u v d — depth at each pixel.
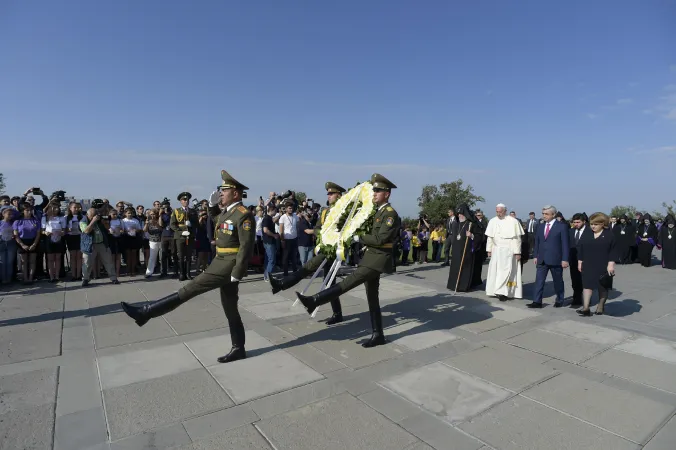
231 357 4.12
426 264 12.91
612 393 3.49
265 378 3.72
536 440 2.76
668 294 7.94
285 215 9.46
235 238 4.09
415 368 4.00
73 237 8.89
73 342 4.69
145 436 2.77
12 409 3.13
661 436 2.81
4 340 4.76
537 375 3.85
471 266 7.96
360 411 3.13
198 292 4.02
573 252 6.76
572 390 3.54
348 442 2.71
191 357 4.23
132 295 7.36
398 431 2.86
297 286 8.34
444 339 4.89
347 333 5.12
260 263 10.29
